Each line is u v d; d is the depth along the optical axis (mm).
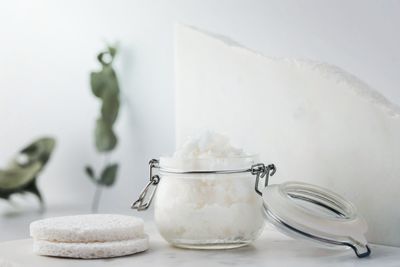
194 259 586
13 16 1282
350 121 640
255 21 794
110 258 592
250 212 616
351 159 641
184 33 758
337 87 647
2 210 1242
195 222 609
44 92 1243
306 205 646
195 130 753
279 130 688
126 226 611
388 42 651
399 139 612
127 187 1096
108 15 1096
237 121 718
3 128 1320
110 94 1059
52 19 1209
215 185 611
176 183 621
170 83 997
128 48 1063
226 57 723
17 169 1226
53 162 1255
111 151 1079
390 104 624
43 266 567
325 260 579
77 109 1187
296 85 674
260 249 623
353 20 679
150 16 1018
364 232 592
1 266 591
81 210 1148
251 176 632
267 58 692
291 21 745
